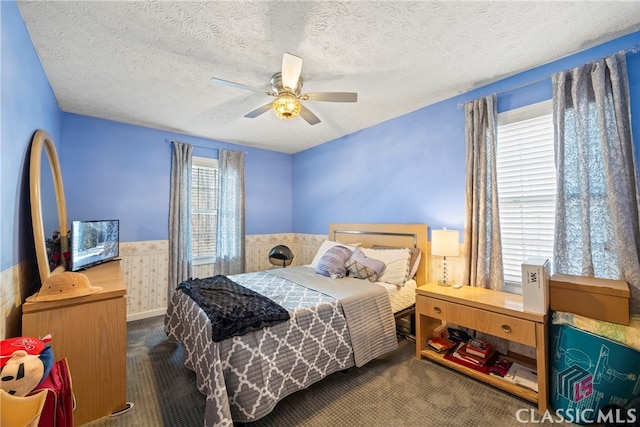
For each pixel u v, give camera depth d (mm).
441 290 2355
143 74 2289
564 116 2039
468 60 2148
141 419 1714
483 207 2432
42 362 1121
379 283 2730
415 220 3145
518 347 2309
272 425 1654
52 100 2549
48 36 1798
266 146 4617
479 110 2494
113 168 3348
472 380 2111
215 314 1757
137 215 3500
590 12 1646
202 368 1728
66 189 3061
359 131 3801
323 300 2145
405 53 2039
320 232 4512
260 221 4707
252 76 2330
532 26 1767
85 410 1674
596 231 1928
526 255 2350
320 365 1898
